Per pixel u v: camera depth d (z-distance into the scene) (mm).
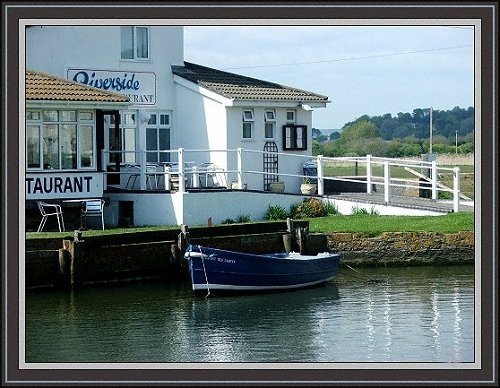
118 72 43906
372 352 25328
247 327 28000
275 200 41219
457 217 38812
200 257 31547
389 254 37219
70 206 37312
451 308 29969
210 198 39219
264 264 32500
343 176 46812
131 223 39469
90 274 32094
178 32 46062
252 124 45594
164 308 30266
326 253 35594
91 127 38250
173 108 45906
